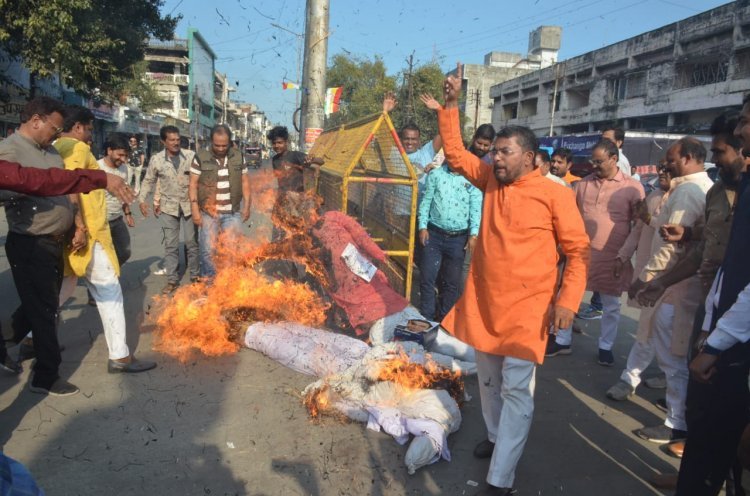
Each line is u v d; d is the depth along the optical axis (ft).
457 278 17.46
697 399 7.82
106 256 12.60
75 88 50.26
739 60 83.05
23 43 44.09
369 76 134.62
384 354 11.93
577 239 8.70
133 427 10.62
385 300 14.20
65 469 9.18
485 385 9.98
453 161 10.19
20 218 10.87
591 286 15.52
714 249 9.42
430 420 10.37
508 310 8.93
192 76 137.59
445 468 9.85
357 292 14.14
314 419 11.19
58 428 10.45
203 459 9.67
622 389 13.14
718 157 9.33
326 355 13.21
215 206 19.29
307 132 30.63
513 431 8.85
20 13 41.63
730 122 9.12
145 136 122.62
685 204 11.18
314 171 25.91
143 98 121.60
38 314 11.35
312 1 29.40
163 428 10.63
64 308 17.79
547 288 8.96
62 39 43.45
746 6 81.00
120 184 9.36
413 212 17.22
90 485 8.80
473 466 9.95
